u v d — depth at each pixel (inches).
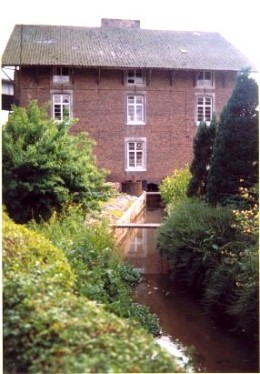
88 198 366.6
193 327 233.5
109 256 276.7
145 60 866.1
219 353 201.2
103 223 319.9
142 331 140.6
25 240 189.3
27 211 336.5
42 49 844.6
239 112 347.3
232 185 344.5
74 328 120.5
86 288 200.2
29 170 329.4
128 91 886.4
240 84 347.6
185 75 903.7
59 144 348.8
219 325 236.1
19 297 137.0
